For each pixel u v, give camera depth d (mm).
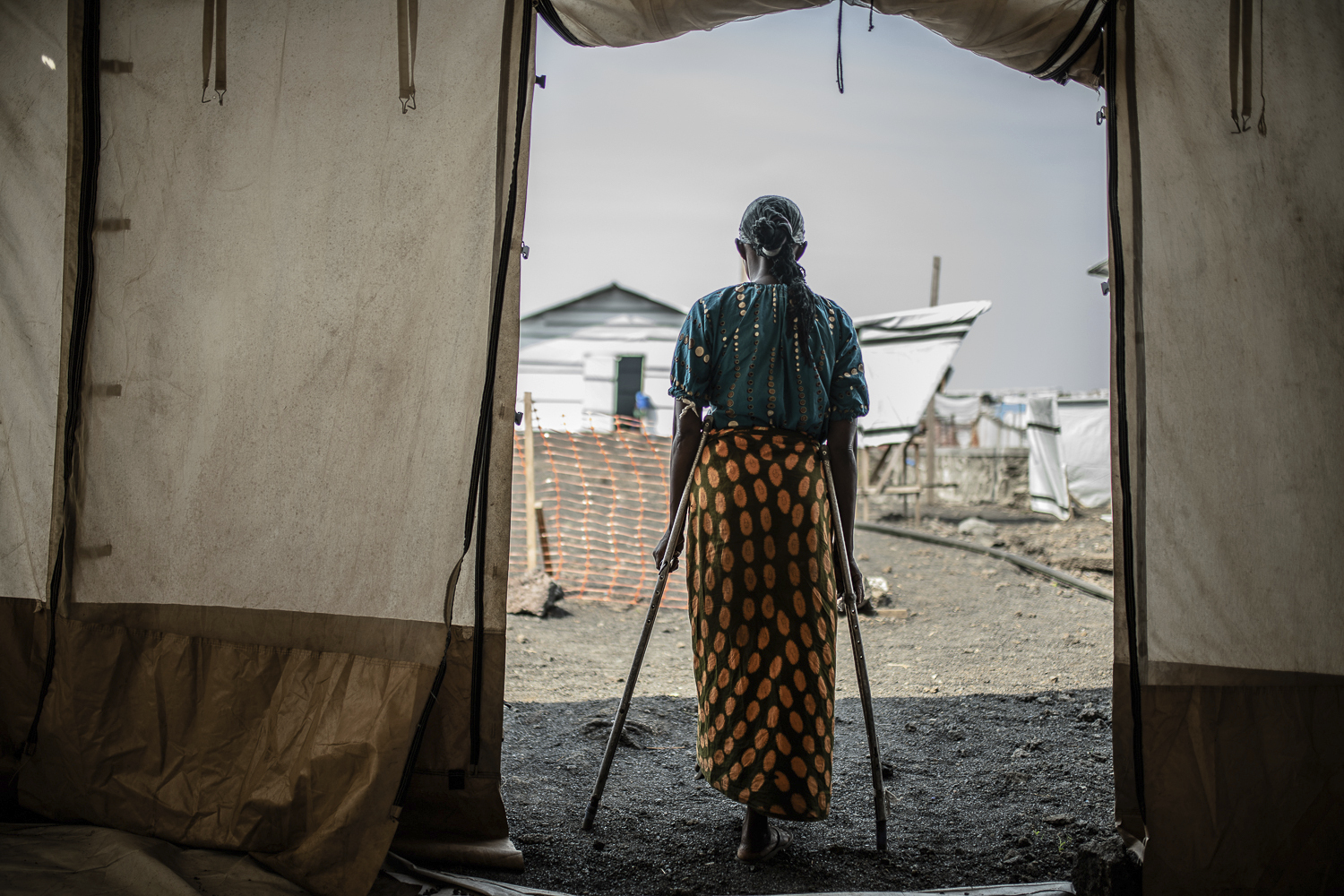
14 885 2059
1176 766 2316
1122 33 2395
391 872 2303
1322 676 2307
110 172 2533
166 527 2512
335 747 2322
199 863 2256
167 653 2473
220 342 2508
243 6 2506
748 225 2459
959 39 2564
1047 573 7582
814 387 2350
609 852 2469
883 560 8336
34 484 2604
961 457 14469
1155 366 2375
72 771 2412
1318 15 2344
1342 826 2277
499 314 2408
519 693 4125
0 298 2605
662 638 5531
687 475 2447
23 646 2562
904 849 2510
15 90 2613
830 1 2500
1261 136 2354
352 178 2479
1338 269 2320
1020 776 3047
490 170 2430
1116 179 2385
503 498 2424
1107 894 2150
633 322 17922
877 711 3904
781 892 2256
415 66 2461
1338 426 2314
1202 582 2352
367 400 2465
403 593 2434
